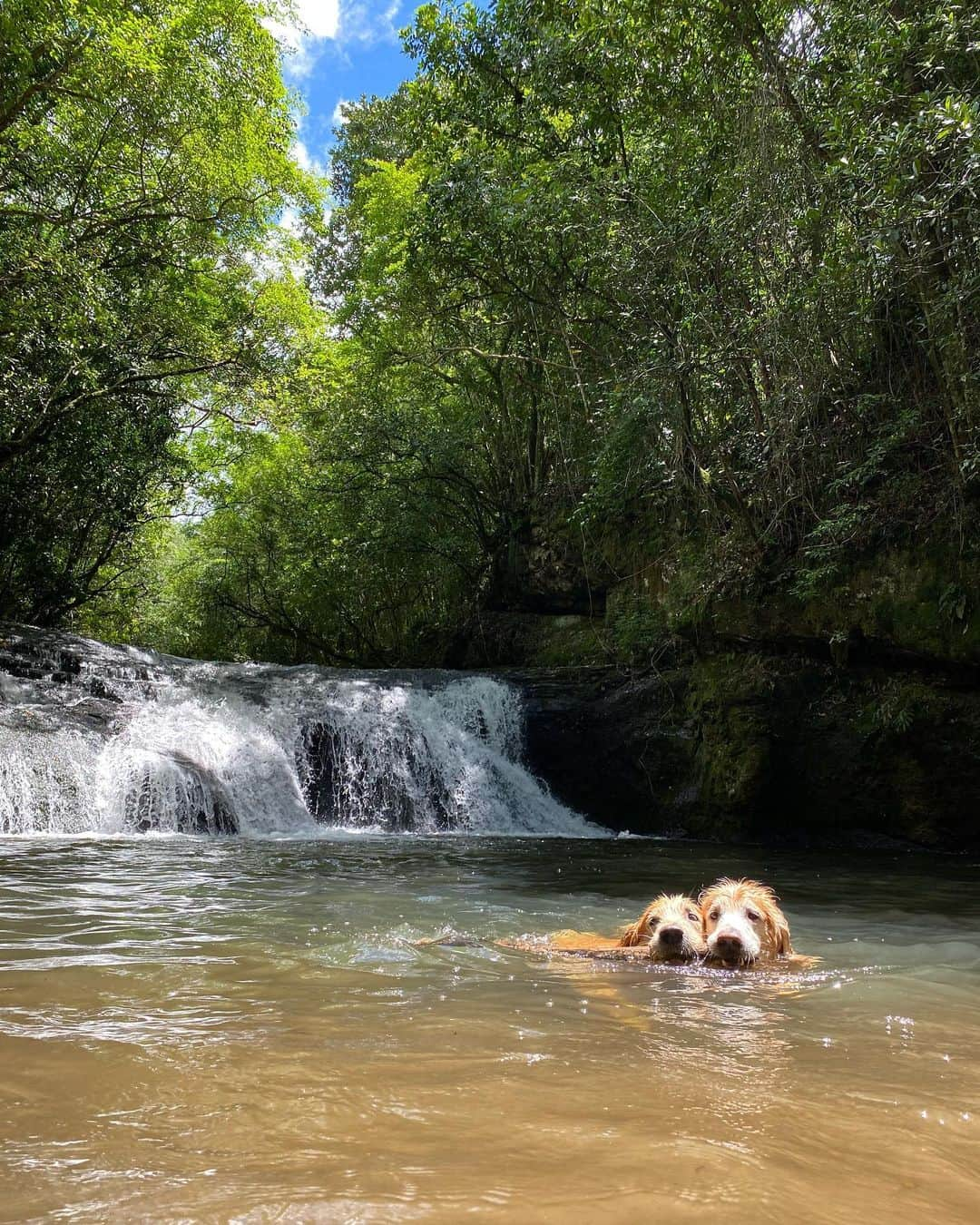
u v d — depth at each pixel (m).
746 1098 1.90
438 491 23.25
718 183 11.53
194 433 27.11
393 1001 2.81
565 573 18.52
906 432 9.96
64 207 16.45
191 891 5.74
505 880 6.96
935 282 8.83
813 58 9.99
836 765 11.60
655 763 13.60
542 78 14.00
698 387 11.98
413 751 14.20
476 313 19.50
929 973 3.68
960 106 6.52
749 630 12.19
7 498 19.25
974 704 10.40
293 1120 1.69
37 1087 1.88
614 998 2.97
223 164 17.61
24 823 10.27
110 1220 1.24
